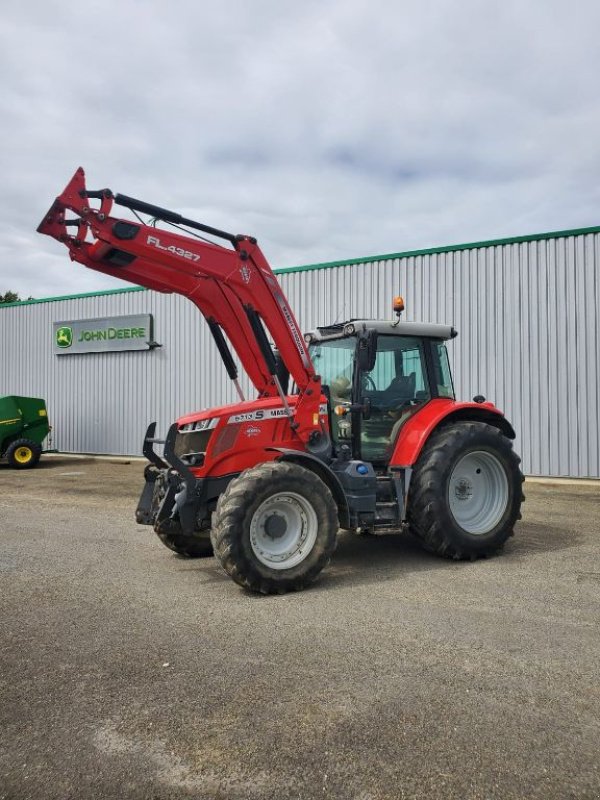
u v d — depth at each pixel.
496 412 6.40
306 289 14.23
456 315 12.55
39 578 5.25
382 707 2.95
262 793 2.34
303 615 4.24
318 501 4.87
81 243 5.11
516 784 2.37
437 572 5.36
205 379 15.97
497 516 5.93
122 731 2.77
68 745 2.66
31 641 3.82
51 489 11.05
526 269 11.94
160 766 2.51
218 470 5.29
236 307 5.65
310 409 5.54
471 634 3.85
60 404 18.34
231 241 5.43
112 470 14.38
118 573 5.41
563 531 7.12
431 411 6.01
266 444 5.42
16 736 2.74
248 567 4.60
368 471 5.43
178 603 4.55
